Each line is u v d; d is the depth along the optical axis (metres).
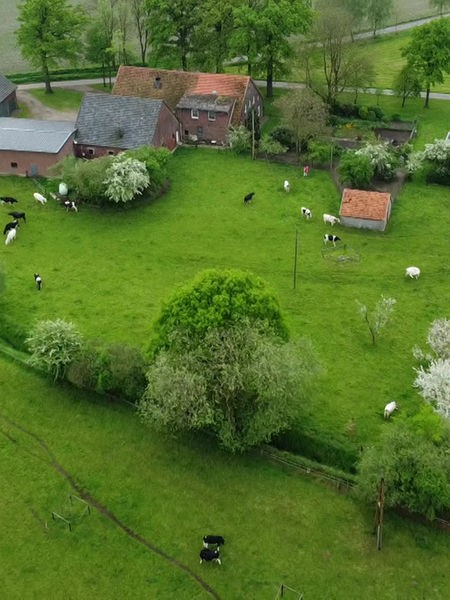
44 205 78.25
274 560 41.31
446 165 83.31
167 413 45.44
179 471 47.06
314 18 105.06
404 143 93.31
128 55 114.31
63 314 61.31
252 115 91.19
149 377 46.66
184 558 41.56
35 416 51.69
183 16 104.75
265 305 47.84
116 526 43.53
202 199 80.00
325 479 45.88
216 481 46.28
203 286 47.28
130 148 85.75
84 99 89.19
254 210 77.88
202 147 93.12
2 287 61.12
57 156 83.31
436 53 101.69
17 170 84.75
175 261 69.19
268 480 46.19
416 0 169.12
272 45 103.75
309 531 42.91
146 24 109.56
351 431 49.44
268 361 44.53
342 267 68.00
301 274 67.00
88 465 47.72
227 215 76.88
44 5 104.38
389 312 57.75
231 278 47.44
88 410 51.88
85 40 122.75
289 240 72.50
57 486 46.25
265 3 104.75
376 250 70.88
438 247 71.25
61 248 70.94
